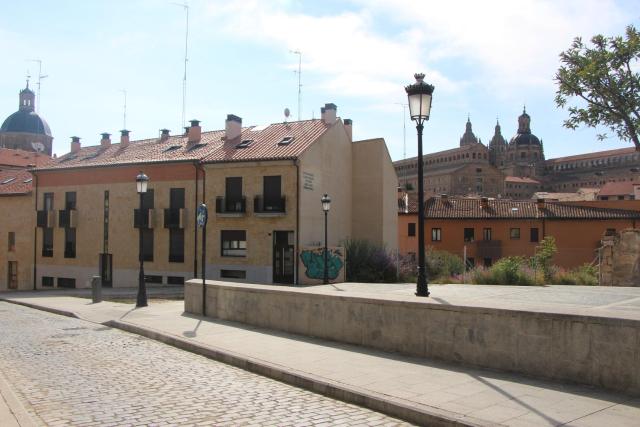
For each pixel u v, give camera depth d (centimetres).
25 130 9631
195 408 697
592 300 1366
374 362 909
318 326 1156
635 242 2458
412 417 642
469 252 5294
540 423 580
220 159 3216
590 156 14112
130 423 635
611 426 567
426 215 5316
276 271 3108
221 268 3206
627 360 684
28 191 4103
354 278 3156
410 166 11556
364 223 3647
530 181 13600
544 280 2508
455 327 884
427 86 1096
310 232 3136
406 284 2628
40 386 828
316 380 791
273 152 3159
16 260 4131
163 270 3412
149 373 920
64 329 1524
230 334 1241
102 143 4272
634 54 1508
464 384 753
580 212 5422
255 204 3125
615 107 1540
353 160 3700
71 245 3856
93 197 3738
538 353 777
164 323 1458
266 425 625
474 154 12594
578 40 1598
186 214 3350
